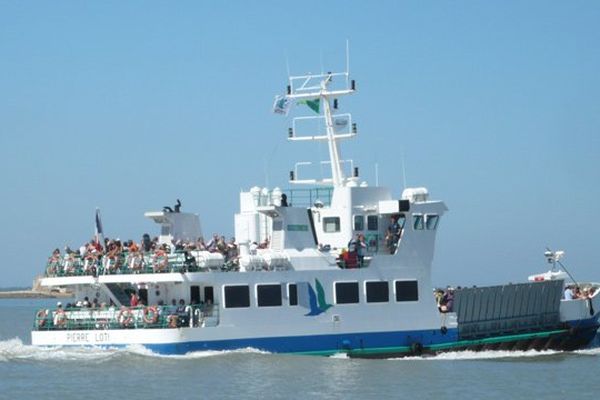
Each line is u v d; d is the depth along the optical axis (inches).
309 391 3100.4
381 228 3846.0
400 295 3745.1
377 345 3686.0
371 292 3695.9
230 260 3619.6
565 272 4478.3
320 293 3617.1
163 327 3449.8
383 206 3791.8
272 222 3681.1
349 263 3690.9
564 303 4286.4
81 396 3016.7
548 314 4252.0
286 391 3090.6
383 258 3732.8
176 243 3754.9
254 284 3531.0
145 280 3506.4
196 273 3469.5
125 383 3157.0
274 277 3558.1
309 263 3651.6
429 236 3823.8
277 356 3518.7
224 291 3494.1
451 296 3887.8
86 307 3661.4
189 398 2989.7
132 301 3585.1
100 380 3193.9
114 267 3585.1
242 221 3939.5
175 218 3902.6
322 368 3425.2
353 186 3806.6
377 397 3058.6
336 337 3624.5
